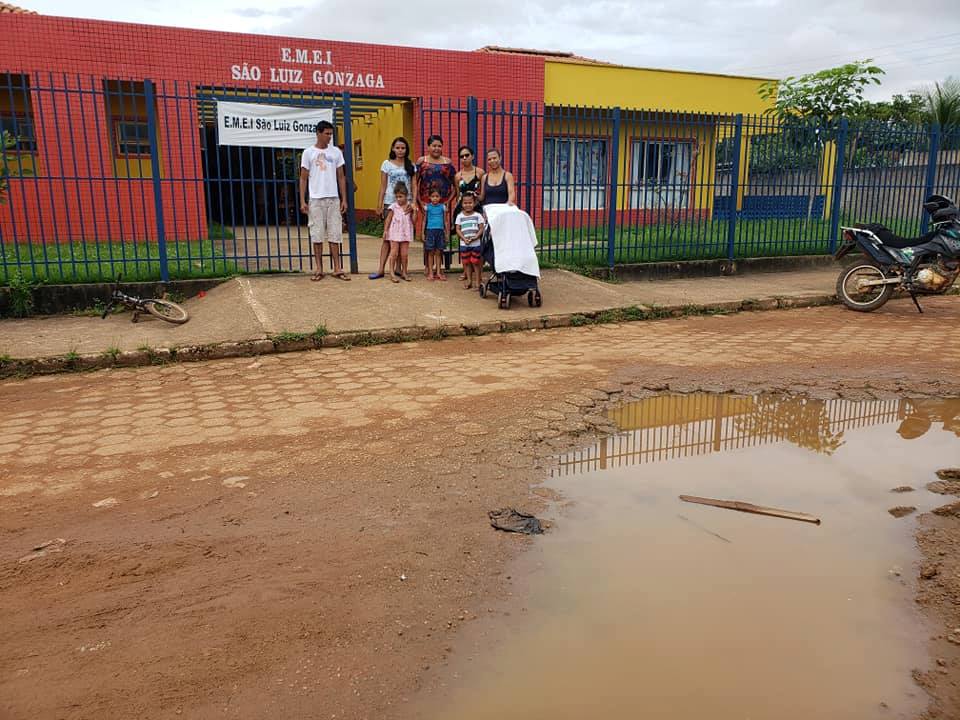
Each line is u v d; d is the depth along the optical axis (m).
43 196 12.98
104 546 3.21
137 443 4.54
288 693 2.27
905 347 6.92
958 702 2.19
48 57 13.01
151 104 8.62
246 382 5.95
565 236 10.80
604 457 4.22
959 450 4.33
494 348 7.06
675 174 11.28
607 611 2.69
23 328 7.61
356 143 20.86
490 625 2.61
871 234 8.81
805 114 15.58
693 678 2.32
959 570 2.94
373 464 4.12
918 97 18.09
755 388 5.60
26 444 4.55
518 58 16.22
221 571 2.99
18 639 2.55
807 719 2.13
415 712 2.18
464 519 3.44
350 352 6.93
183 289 8.75
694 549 3.15
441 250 9.34
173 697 2.26
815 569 2.98
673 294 9.58
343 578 2.93
